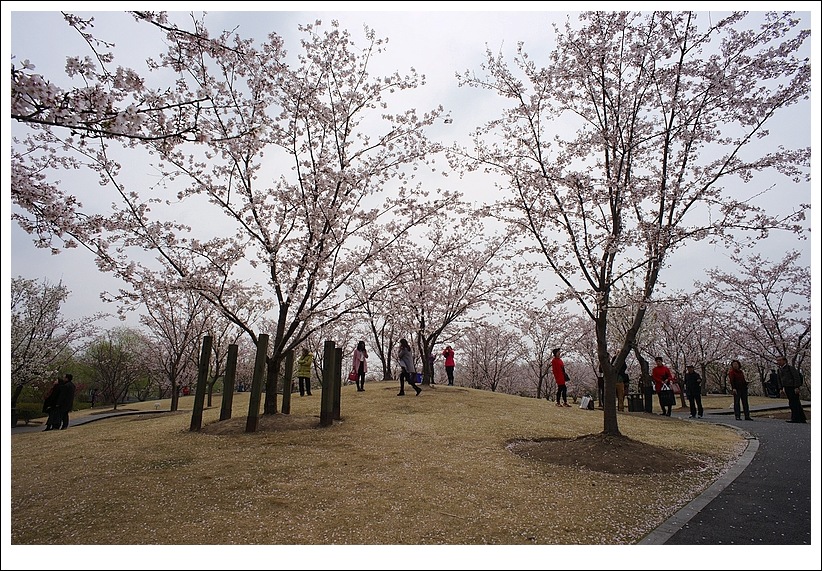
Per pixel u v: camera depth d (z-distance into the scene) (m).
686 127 9.47
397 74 11.96
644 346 28.75
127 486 6.33
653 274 9.20
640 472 7.19
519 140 9.97
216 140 6.21
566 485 6.46
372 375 39.47
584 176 9.20
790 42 8.84
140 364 36.50
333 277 11.23
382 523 5.10
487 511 5.45
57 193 7.12
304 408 13.34
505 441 9.20
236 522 5.12
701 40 9.19
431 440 9.07
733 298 22.22
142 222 9.45
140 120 5.26
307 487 6.25
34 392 29.36
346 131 11.84
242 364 37.16
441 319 20.75
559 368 16.27
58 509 5.55
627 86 9.64
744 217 8.56
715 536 4.80
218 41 7.82
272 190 10.95
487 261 19.83
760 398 25.53
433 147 11.97
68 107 5.04
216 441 9.01
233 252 10.38
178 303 15.71
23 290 21.83
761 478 6.98
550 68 9.83
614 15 9.23
